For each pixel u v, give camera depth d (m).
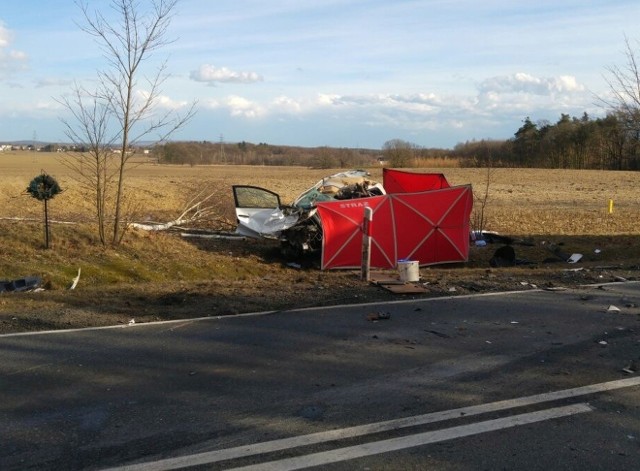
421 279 10.42
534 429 4.40
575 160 75.44
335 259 13.43
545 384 5.33
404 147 83.19
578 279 10.30
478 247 16.89
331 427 4.41
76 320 7.39
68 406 4.79
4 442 4.15
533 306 8.25
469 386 5.27
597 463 3.88
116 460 3.90
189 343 6.49
